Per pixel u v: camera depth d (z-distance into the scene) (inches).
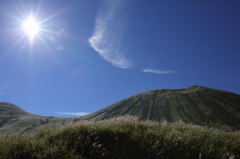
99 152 200.8
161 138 240.4
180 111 3147.1
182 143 232.7
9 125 2615.7
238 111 2800.2
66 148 199.0
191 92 4133.9
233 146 249.0
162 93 4446.4
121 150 211.8
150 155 209.5
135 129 278.4
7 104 4692.4
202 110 3006.9
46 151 188.5
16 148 198.2
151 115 3260.3
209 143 250.2
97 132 242.1
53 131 262.2
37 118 3243.1
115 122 320.5
